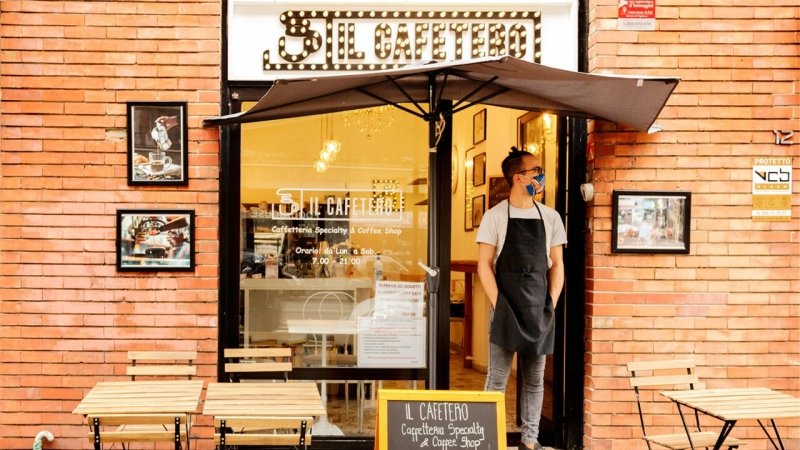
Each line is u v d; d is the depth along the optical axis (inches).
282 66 205.8
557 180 213.6
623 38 202.1
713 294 202.1
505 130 251.8
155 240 199.2
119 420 136.8
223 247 205.5
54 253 197.8
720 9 202.7
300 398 155.6
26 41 197.6
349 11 206.4
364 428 209.2
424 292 211.5
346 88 162.6
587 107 177.6
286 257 209.8
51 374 197.9
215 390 162.4
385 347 210.8
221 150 205.6
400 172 213.2
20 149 197.6
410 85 178.9
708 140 202.7
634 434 200.8
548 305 182.4
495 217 183.3
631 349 201.0
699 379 201.6
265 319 208.7
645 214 201.5
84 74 198.5
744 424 202.5
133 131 198.8
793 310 202.7
